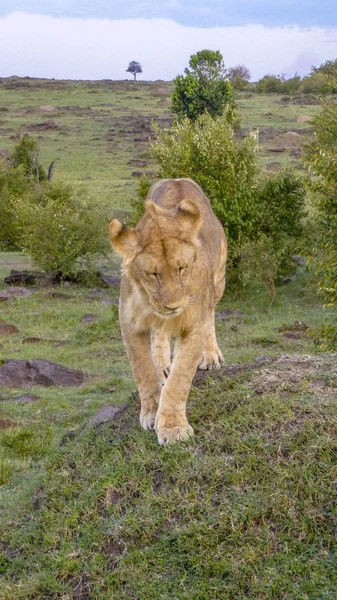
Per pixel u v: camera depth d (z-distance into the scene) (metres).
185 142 25.38
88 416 12.02
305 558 5.27
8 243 37.50
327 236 13.23
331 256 11.64
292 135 63.50
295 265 25.02
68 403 13.02
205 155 24.70
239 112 80.94
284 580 5.13
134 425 6.77
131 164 58.69
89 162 59.22
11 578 5.86
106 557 5.68
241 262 23.69
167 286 5.38
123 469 6.20
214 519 5.59
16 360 15.38
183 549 5.48
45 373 14.84
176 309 5.40
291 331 18.75
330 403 6.34
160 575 5.39
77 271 27.81
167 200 6.57
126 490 6.08
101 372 15.68
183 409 6.27
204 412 6.58
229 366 7.50
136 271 5.52
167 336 6.77
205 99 74.38
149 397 6.46
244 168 24.80
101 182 51.00
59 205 28.34
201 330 5.92
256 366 7.34
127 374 15.36
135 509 5.91
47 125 75.06
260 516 5.55
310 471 5.74
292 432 6.07
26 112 86.94
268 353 15.93
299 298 23.64
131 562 5.52
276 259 23.20
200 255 5.76
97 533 5.81
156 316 5.76
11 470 9.32
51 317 22.16
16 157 49.94
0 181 38.50
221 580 5.25
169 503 5.81
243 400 6.61
